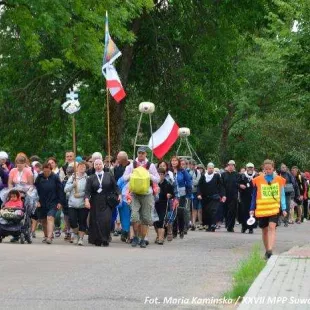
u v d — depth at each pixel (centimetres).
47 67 5891
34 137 7550
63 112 7456
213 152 11231
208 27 7275
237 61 10238
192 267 2870
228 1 7256
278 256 2998
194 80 7338
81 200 4053
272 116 11450
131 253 3434
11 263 2939
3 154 4319
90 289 2284
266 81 10481
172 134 5056
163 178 4272
